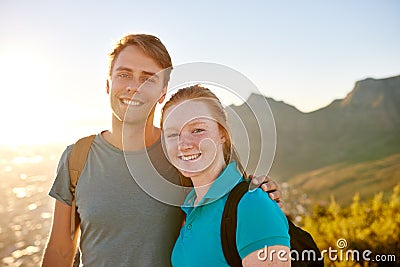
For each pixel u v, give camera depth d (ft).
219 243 5.90
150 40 7.47
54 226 7.79
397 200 18.99
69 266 7.88
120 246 7.23
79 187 7.52
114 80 7.42
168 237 7.20
